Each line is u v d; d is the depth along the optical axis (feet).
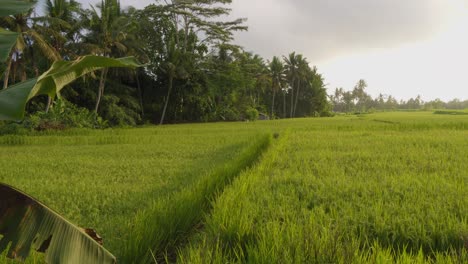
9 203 5.62
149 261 10.32
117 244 10.76
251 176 19.85
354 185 18.30
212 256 9.39
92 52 83.35
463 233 10.84
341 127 75.46
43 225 5.71
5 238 5.43
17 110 4.51
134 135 62.08
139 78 125.80
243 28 132.57
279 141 44.88
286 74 218.79
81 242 6.07
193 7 120.37
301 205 14.78
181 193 16.06
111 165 29.32
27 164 30.17
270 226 11.49
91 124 83.82
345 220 12.39
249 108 163.53
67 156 35.96
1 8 5.32
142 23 115.65
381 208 13.85
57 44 79.77
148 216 12.50
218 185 19.03
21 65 73.46
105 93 107.65
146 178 23.34
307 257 9.38
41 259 8.96
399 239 11.37
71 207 15.97
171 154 36.76
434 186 17.57
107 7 90.22
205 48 136.15
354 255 9.17
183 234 13.06
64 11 81.92
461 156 29.43
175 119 134.72
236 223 11.64
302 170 24.11
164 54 123.34
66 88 93.91
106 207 16.30
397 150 34.40
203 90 133.28
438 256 9.50
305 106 249.55
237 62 144.66
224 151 38.68
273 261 8.98
